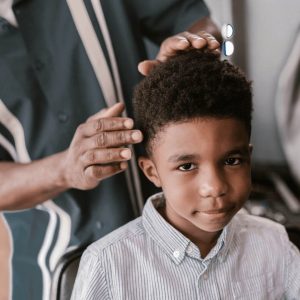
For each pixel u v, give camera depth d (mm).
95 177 779
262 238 837
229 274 793
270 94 1419
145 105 703
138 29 1058
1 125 943
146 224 787
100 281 764
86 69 960
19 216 1032
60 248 998
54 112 958
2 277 1459
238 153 667
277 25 1329
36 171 873
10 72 931
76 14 943
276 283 834
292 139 1450
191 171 666
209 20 1110
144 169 749
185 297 768
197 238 771
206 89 653
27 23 927
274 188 1515
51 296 865
